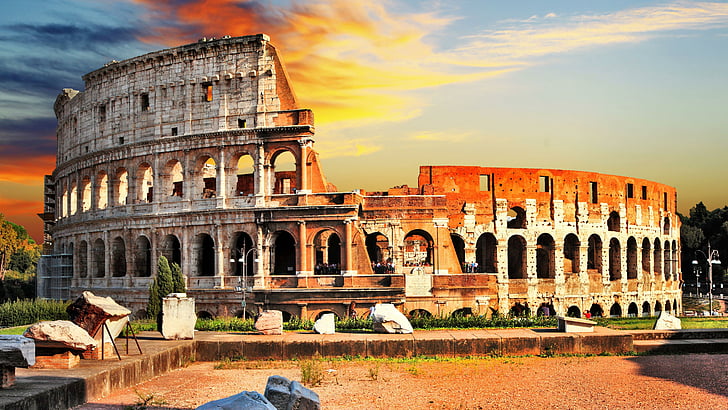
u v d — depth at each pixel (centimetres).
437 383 4541
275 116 10562
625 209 13600
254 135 10575
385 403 4009
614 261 13562
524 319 6681
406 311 10094
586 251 12719
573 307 12575
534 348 5638
